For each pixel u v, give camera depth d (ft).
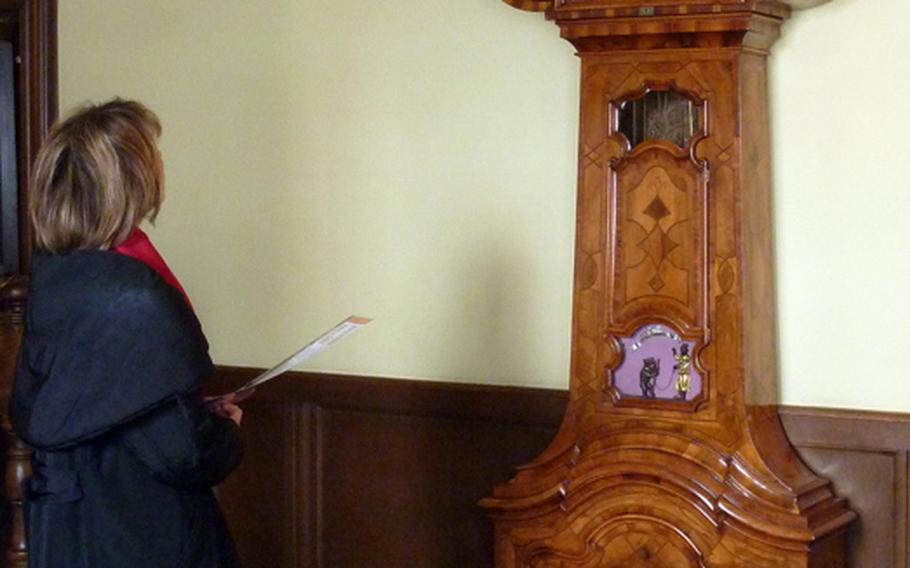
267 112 13.20
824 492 10.15
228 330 13.58
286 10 13.00
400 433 12.51
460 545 12.26
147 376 7.63
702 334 10.06
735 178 9.93
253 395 13.32
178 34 13.70
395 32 12.37
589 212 10.50
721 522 9.83
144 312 7.70
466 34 12.00
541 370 11.79
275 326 13.29
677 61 10.09
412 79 12.32
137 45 13.98
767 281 10.44
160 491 7.88
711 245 10.03
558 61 11.55
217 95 13.50
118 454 7.86
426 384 12.28
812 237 10.56
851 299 10.45
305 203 13.03
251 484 13.43
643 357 10.36
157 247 13.96
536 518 10.65
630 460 10.19
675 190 10.15
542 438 11.73
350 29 12.63
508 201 11.87
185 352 7.76
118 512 7.77
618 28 10.09
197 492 8.08
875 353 10.39
